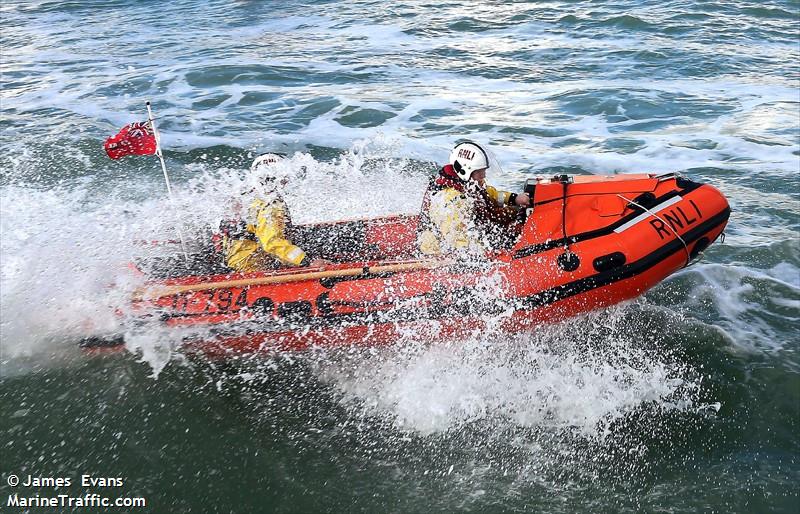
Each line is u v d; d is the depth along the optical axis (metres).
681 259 4.82
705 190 4.95
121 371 4.68
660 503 3.66
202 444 4.16
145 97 11.09
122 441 4.17
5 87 11.83
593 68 11.53
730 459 3.92
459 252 4.66
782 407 4.28
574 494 3.75
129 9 18.38
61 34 16.06
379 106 10.24
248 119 9.97
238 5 17.89
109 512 3.69
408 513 3.69
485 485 3.84
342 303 4.57
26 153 8.56
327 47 13.64
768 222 6.55
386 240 5.39
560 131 9.09
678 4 14.88
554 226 4.77
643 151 8.30
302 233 5.40
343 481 3.91
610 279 4.64
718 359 4.73
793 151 8.09
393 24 15.02
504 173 7.86
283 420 4.35
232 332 4.58
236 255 4.96
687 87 10.45
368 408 4.43
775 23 13.55
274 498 3.82
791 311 5.27
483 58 12.45
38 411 4.36
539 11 15.12
